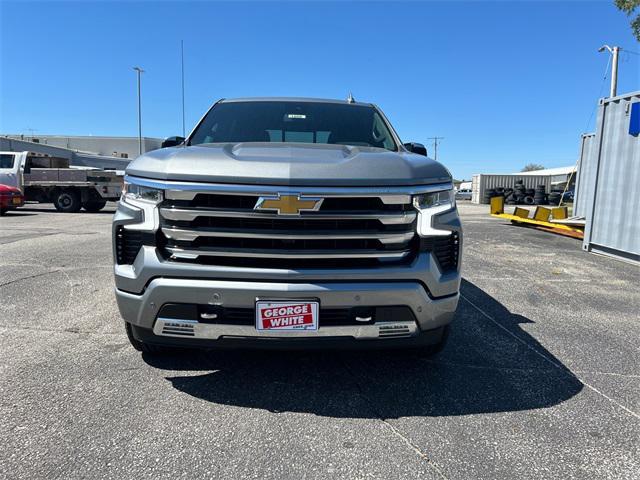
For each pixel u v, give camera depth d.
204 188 2.33
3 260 6.43
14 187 15.81
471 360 3.23
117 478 1.91
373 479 1.95
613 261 7.31
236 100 4.09
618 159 7.58
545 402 2.65
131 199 2.50
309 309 2.35
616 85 23.55
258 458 2.07
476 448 2.18
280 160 2.44
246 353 3.23
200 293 2.35
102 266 6.06
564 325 4.04
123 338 3.48
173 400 2.57
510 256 7.57
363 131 3.69
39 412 2.41
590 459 2.12
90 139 57.56
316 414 2.46
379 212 2.39
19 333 3.56
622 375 3.03
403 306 2.44
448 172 2.73
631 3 13.51
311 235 2.34
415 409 2.54
